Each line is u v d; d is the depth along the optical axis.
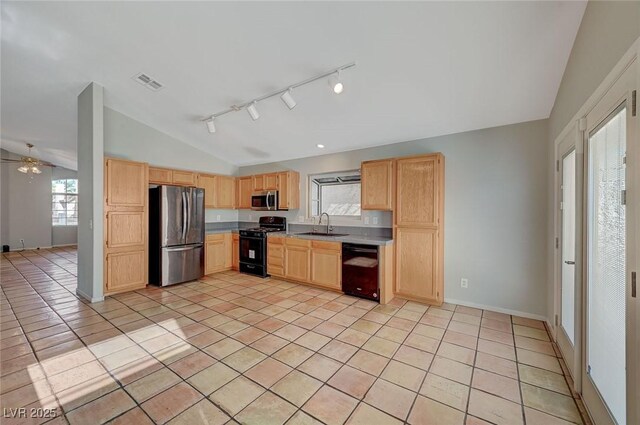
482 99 2.79
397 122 3.42
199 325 2.85
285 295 3.84
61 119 4.66
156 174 4.46
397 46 2.27
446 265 3.52
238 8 2.13
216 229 5.64
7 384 1.87
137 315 3.10
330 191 4.93
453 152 3.48
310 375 2.00
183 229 4.41
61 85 3.57
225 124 4.24
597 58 1.59
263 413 1.63
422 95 2.84
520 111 2.90
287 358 2.23
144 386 1.86
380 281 3.48
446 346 2.42
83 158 3.74
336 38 2.27
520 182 3.08
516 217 3.10
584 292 1.77
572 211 2.18
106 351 2.31
